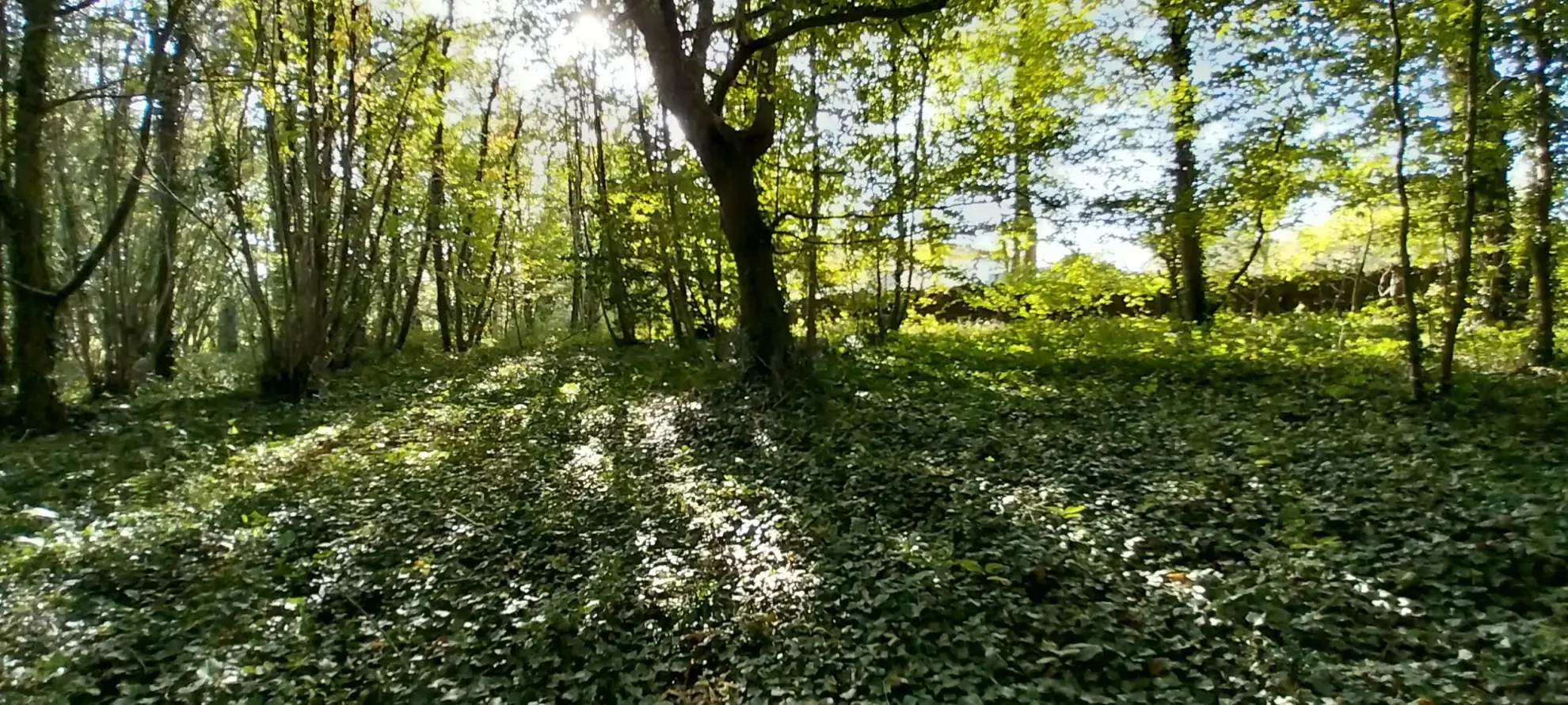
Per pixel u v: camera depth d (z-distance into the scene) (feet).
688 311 59.93
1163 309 69.97
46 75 43.91
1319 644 16.38
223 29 52.80
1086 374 43.83
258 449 37.04
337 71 53.01
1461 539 20.07
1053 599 18.85
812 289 50.21
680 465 31.19
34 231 43.65
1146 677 15.75
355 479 31.24
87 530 25.72
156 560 23.79
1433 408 31.07
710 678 16.97
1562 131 36.11
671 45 41.06
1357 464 25.79
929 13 40.68
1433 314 45.19
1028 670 16.01
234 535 25.21
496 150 84.02
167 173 56.03
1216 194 52.95
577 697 16.51
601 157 67.41
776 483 28.04
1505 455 25.54
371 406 49.24
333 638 19.30
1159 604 18.19
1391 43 38.60
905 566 20.58
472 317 98.89
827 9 40.09
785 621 18.66
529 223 95.55
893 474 27.40
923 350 51.52
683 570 21.25
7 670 17.03
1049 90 59.41
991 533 22.50
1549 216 37.65
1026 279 64.39
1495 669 14.61
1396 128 42.78
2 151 44.45
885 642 17.31
